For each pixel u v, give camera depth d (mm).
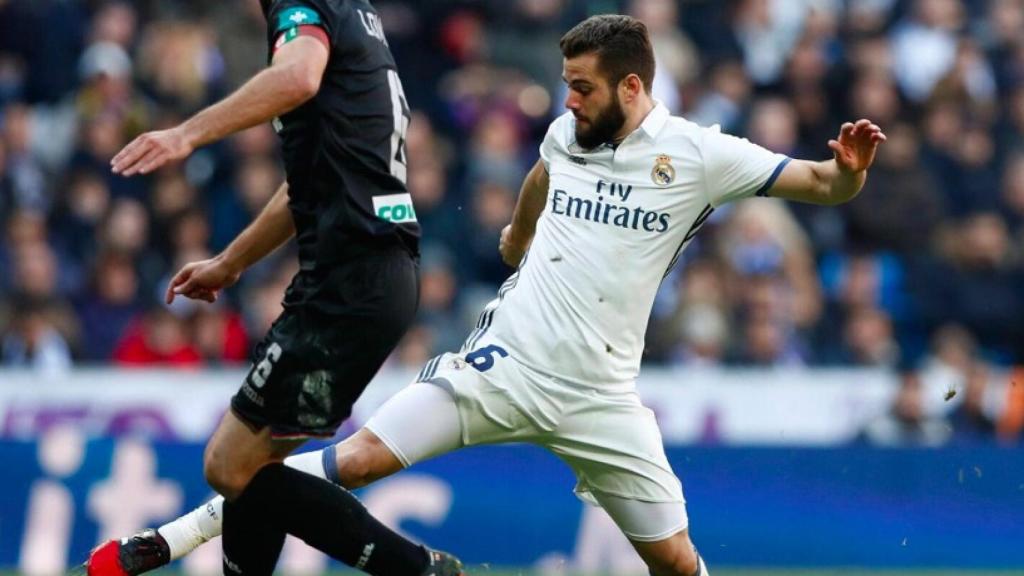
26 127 43594
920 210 46719
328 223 19031
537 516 35094
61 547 34375
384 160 19172
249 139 43406
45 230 42031
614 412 21672
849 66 48375
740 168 21297
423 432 21328
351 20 19016
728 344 42031
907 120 48438
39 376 38062
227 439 19453
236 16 46281
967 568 35688
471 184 43844
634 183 21406
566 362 21406
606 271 21375
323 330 19141
